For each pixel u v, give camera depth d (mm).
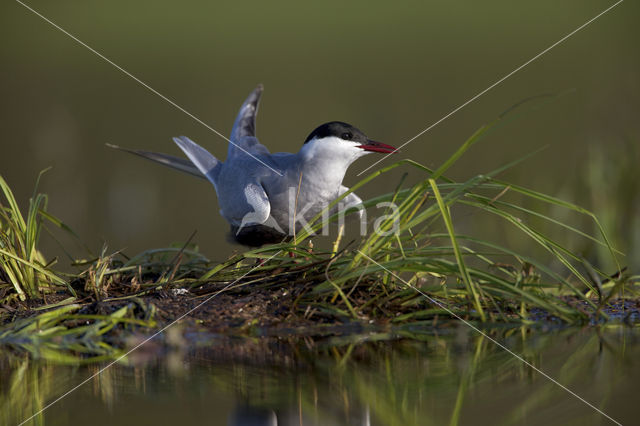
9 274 8328
